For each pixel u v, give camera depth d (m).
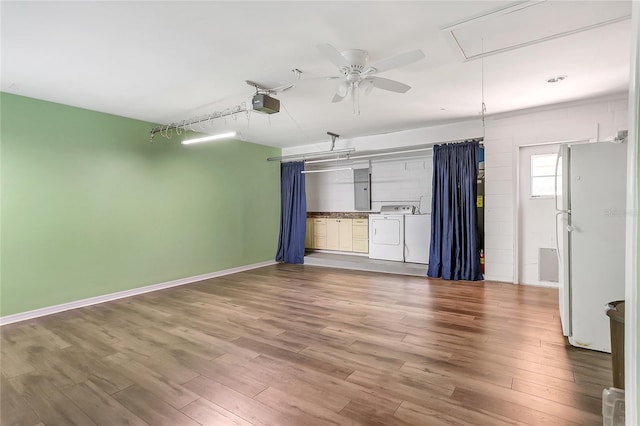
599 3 2.15
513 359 2.60
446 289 4.72
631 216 0.69
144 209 4.93
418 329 3.24
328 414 1.96
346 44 2.66
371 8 2.19
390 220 6.44
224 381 2.36
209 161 5.88
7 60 2.89
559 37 2.60
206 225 5.81
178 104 4.14
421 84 3.60
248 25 2.37
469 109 4.55
